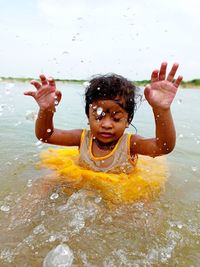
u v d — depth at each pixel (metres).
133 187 0.60
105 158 0.67
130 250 0.41
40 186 0.59
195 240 0.44
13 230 0.44
